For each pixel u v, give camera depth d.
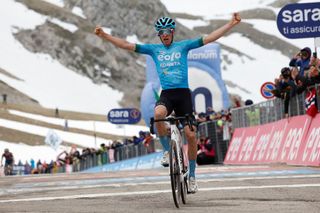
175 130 10.29
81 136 146.75
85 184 16.30
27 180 20.20
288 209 9.38
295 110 21.00
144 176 18.61
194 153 10.93
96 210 10.04
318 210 9.15
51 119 167.38
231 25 11.02
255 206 9.90
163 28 10.96
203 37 11.05
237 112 27.62
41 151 128.25
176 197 9.95
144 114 38.91
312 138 19.17
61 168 64.31
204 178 16.06
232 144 28.19
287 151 21.31
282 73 21.45
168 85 10.91
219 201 10.77
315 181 13.44
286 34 20.08
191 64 39.50
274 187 12.64
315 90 19.22
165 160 10.69
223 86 39.47
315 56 20.09
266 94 26.69
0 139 134.38
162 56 11.02
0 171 55.72
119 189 13.84
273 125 23.31
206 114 34.53
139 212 9.61
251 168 19.59
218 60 39.62
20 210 10.38
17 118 154.50
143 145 39.28
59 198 12.31
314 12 20.08
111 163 47.91
